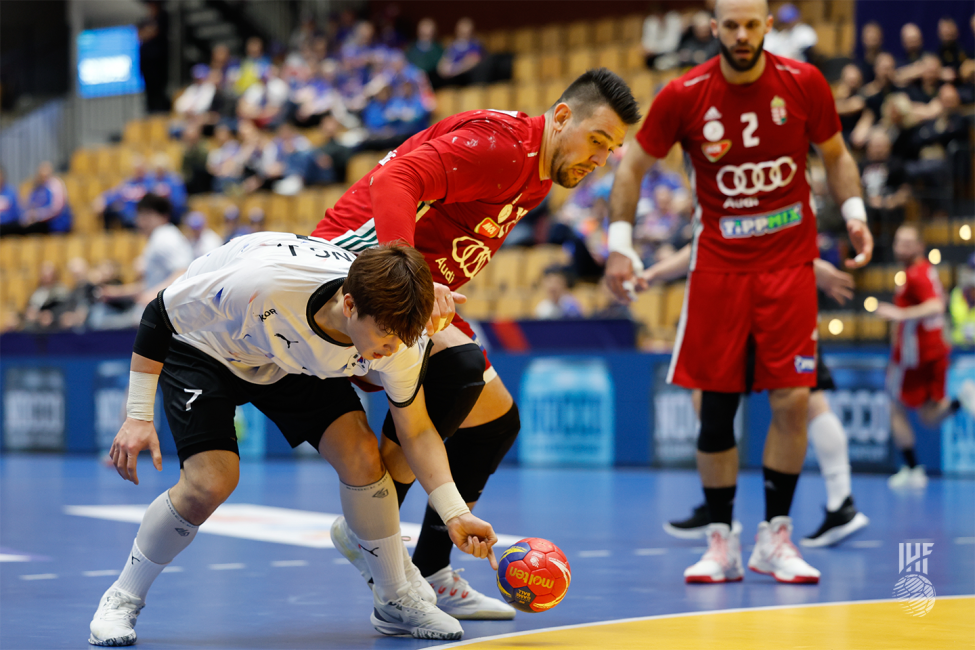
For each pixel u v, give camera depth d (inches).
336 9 1199.6
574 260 698.8
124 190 956.6
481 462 212.2
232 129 1036.5
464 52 995.3
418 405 183.8
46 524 378.9
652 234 698.8
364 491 191.9
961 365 535.5
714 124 263.6
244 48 1234.0
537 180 195.9
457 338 202.5
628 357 593.0
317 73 1041.5
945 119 660.7
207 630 200.5
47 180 1003.9
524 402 624.7
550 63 970.1
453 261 203.2
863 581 258.5
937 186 642.2
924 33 782.5
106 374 724.7
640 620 208.8
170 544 187.8
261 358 186.4
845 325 611.2
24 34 1316.4
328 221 203.0
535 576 181.0
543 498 451.5
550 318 620.4
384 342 160.9
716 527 262.5
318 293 171.0
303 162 916.6
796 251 263.7
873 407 552.4
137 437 181.6
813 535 322.0
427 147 183.6
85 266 878.4
